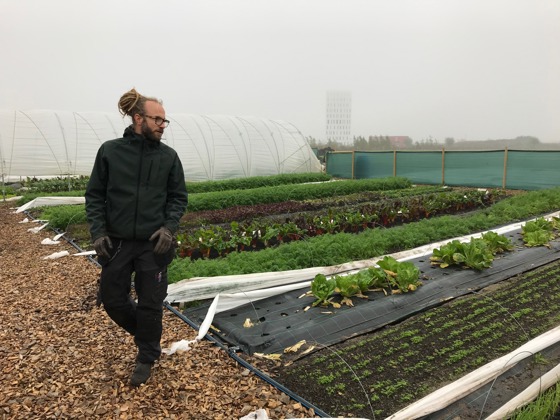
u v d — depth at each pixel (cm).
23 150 2114
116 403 351
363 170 2758
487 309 549
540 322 516
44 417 332
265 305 578
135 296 596
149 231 364
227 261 730
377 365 424
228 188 2056
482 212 1295
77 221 1144
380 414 349
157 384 380
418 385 390
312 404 360
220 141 2514
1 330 486
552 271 689
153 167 365
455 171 2242
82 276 689
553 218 1030
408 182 2141
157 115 359
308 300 587
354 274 606
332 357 439
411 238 888
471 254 697
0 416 331
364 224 1086
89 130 2298
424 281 644
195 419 334
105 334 477
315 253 756
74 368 404
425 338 477
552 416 346
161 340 469
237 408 350
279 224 1000
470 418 343
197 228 1144
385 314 542
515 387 384
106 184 368
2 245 933
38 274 703
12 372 395
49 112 2288
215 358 436
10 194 1852
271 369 419
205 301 595
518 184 1991
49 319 517
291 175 2358
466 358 437
